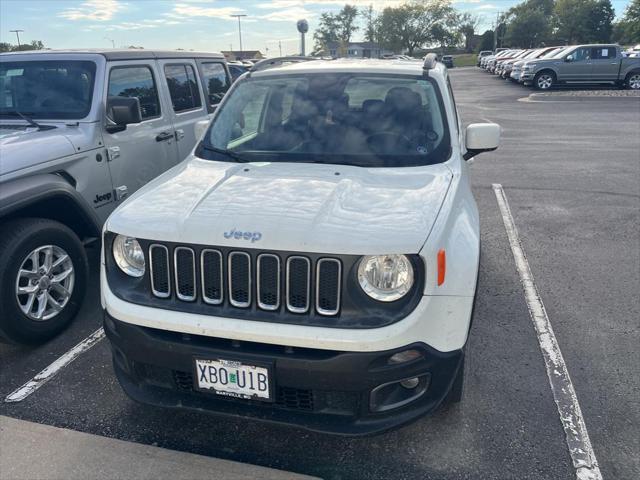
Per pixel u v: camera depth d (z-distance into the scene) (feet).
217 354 8.09
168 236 8.39
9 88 15.31
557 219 22.04
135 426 9.92
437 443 9.45
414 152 11.17
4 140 12.81
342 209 8.66
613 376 11.32
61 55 15.56
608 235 20.03
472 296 8.55
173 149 17.92
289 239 7.92
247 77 13.52
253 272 8.07
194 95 19.75
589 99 69.87
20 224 11.90
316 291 7.93
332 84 12.72
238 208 8.75
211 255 8.25
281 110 12.38
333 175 10.11
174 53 18.93
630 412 10.19
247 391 8.17
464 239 8.93
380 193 9.37
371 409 8.13
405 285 7.91
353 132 11.61
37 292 12.26
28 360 11.99
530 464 8.96
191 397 8.79
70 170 13.65
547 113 58.03
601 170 30.91
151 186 10.39
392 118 11.85
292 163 10.93
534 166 32.37
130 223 8.86
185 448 9.40
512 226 21.22
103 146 14.75
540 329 13.25
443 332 8.18
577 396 10.68
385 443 9.47
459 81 117.50
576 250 18.57
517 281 16.06
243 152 11.60
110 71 15.49
